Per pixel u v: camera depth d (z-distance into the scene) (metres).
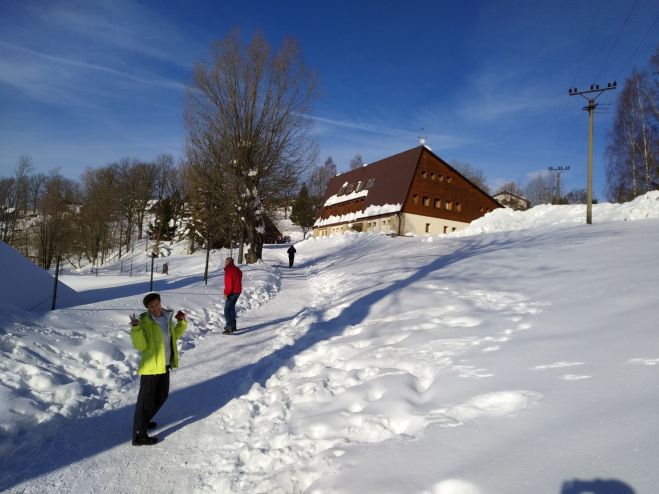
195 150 26.83
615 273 7.99
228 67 25.16
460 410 3.76
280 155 26.41
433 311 7.75
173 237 56.03
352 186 55.53
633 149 35.78
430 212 44.72
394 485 2.84
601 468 2.57
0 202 56.12
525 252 13.12
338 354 6.50
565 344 4.87
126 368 6.38
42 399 4.93
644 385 3.48
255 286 14.93
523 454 2.88
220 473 3.71
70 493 3.44
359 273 15.87
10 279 8.49
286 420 4.55
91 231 54.19
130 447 4.23
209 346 8.02
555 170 53.91
